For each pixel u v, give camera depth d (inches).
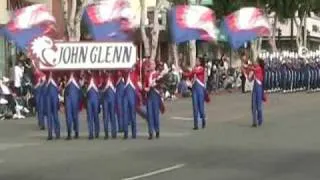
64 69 748.6
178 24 984.3
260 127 852.6
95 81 752.3
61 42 750.5
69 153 633.6
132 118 751.1
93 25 910.4
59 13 1542.8
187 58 1900.8
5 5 1331.2
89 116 751.1
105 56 748.6
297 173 508.1
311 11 2527.1
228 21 1154.7
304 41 2437.3
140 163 563.2
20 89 1037.8
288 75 1772.9
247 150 636.1
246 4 1987.0
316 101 1349.7
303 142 696.4
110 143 706.8
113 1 919.0
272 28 2351.1
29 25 903.1
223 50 2201.0
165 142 707.4
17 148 676.1
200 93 848.3
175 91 1455.5
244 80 1670.8
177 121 948.0
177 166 545.0
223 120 954.7
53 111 751.7
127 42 751.7
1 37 1363.2
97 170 529.7
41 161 585.3
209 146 668.1
